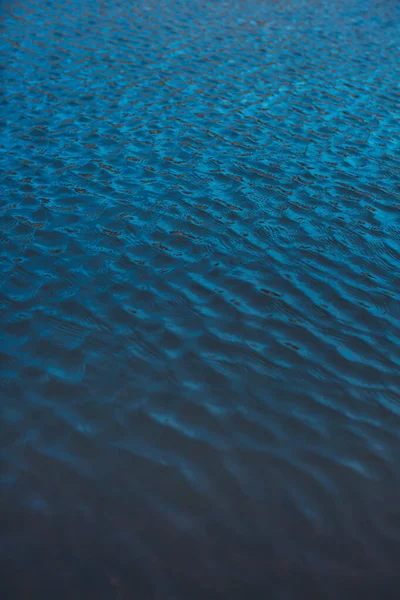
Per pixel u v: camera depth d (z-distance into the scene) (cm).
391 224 1148
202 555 566
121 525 588
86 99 1616
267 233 1094
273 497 629
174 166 1312
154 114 1555
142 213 1132
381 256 1052
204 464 659
